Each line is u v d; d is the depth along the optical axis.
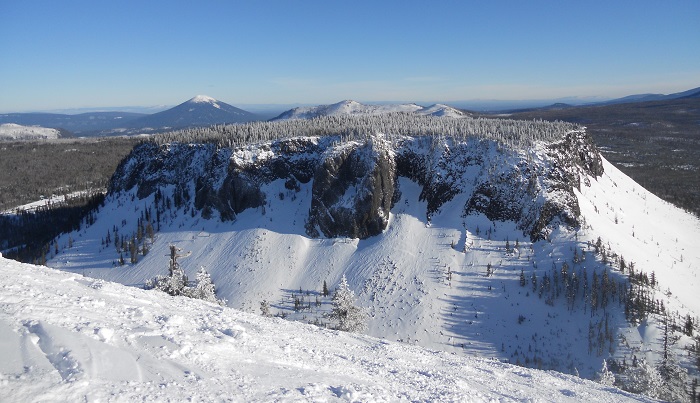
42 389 11.05
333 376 18.59
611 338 74.88
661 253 108.75
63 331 14.59
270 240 123.88
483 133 135.12
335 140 144.75
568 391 28.86
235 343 19.69
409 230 116.62
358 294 101.12
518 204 111.62
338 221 121.94
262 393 14.10
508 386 26.50
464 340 82.81
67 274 28.48
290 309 99.19
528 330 83.31
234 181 139.12
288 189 140.88
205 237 134.50
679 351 69.75
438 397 18.89
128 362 13.97
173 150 174.88
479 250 105.00
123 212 163.38
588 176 136.38
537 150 121.31
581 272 91.56
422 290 96.94
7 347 12.91
